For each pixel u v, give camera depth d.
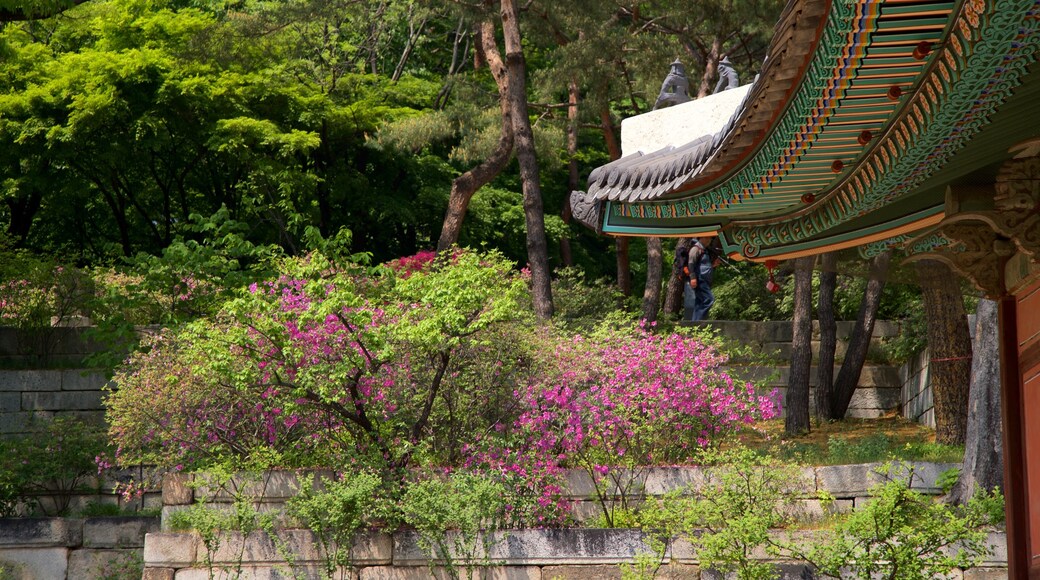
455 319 11.85
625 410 12.15
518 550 11.65
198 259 16.44
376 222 28.02
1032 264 6.75
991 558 11.00
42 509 14.86
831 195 7.71
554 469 12.02
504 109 20.81
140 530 13.31
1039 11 4.19
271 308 12.05
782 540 11.27
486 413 12.62
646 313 20.55
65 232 28.33
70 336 18.59
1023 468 7.21
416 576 11.70
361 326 11.98
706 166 8.00
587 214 10.63
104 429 15.66
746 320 21.80
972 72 4.81
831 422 17.30
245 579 11.76
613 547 11.55
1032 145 6.29
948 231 7.00
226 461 12.45
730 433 12.67
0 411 17.09
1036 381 6.92
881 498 10.31
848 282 20.25
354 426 12.47
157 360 13.39
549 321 14.62
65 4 16.19
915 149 6.01
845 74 5.44
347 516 11.61
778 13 20.97
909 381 17.59
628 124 10.87
